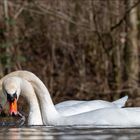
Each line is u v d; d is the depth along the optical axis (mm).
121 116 11953
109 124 11906
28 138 9844
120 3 20391
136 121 11938
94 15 19531
